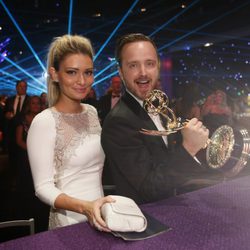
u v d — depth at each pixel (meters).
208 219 1.00
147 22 12.52
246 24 10.00
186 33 12.18
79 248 0.84
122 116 1.27
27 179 3.79
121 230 0.90
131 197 1.29
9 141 4.70
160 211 1.07
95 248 0.84
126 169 1.26
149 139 1.29
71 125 1.38
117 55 1.35
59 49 1.33
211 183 1.55
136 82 1.29
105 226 0.91
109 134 1.29
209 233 0.91
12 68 15.68
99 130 1.49
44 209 3.58
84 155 1.38
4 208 3.70
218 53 12.62
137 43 1.28
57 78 1.37
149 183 1.22
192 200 1.17
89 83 1.36
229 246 0.84
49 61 1.38
